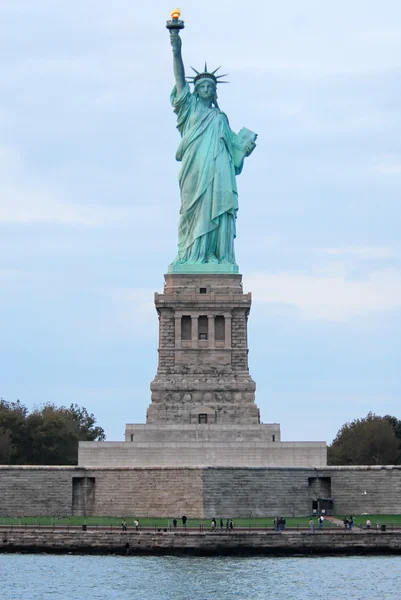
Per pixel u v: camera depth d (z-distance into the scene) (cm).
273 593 18212
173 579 19075
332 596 18038
